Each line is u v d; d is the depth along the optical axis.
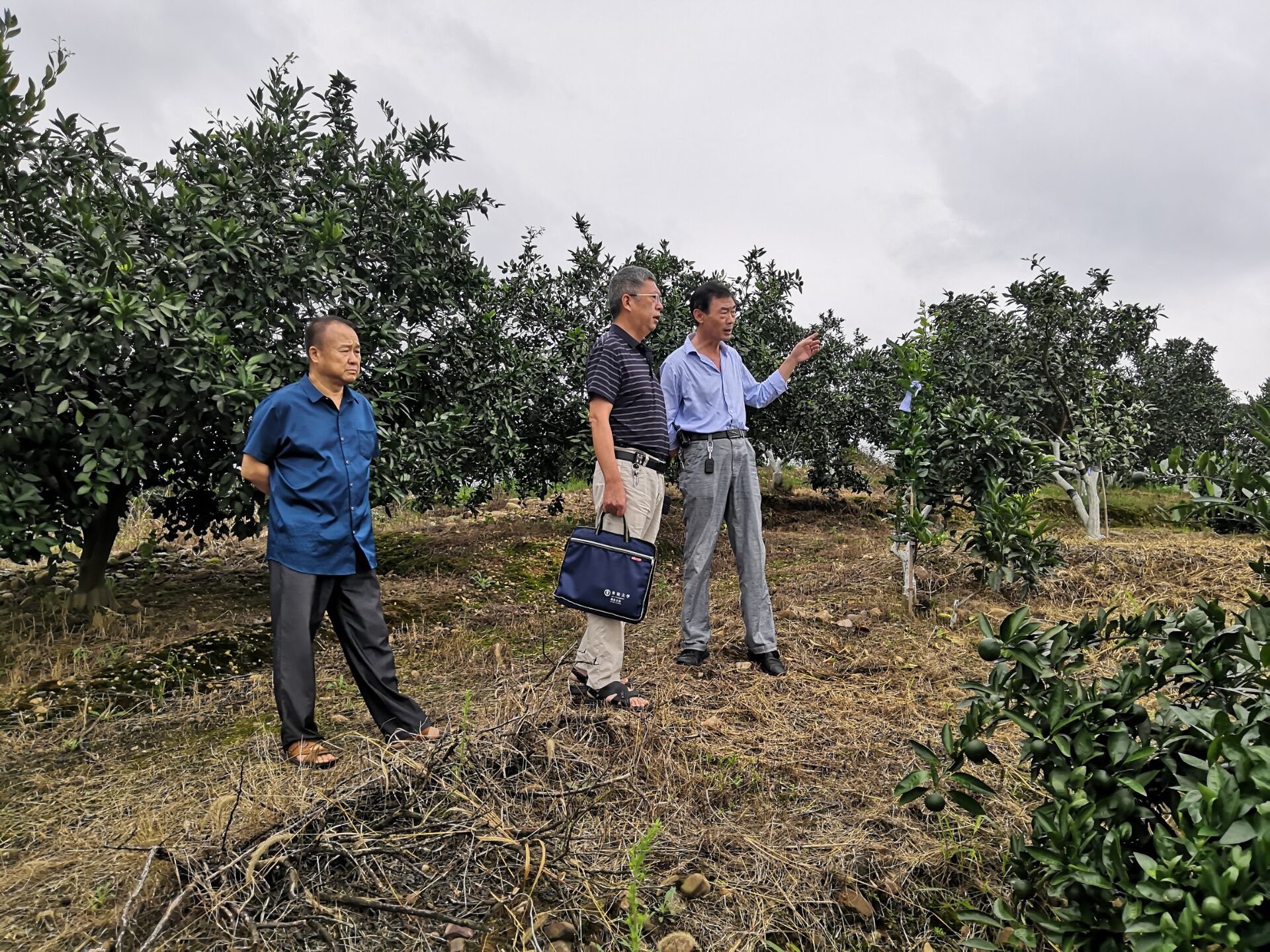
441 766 2.28
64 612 4.36
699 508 3.60
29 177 4.25
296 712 2.59
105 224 4.17
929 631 4.21
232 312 4.46
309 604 2.63
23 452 3.93
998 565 4.49
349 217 4.95
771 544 7.21
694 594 3.62
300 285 4.56
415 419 5.32
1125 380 7.75
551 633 4.39
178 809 2.38
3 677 3.57
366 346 4.93
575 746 2.57
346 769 2.43
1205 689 1.73
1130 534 7.29
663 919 1.88
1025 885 1.67
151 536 5.71
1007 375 7.43
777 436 8.66
